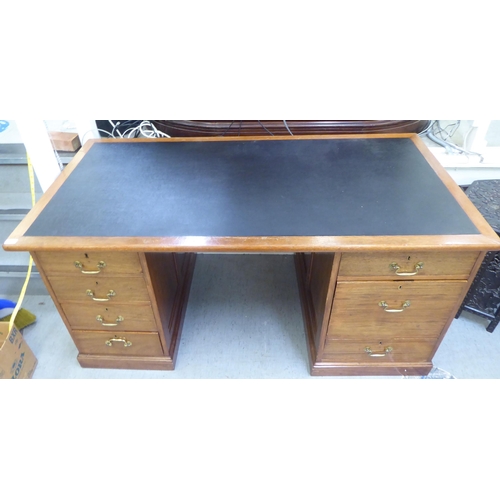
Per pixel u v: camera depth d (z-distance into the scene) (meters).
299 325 1.63
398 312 1.22
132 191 1.22
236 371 1.45
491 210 1.40
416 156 1.38
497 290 1.46
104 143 1.49
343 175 1.28
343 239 1.01
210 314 1.68
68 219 1.11
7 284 1.77
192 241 1.02
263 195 1.19
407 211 1.11
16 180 1.80
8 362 1.32
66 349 1.54
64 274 1.16
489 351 1.51
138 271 1.15
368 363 1.39
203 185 1.24
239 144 1.47
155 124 1.75
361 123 1.64
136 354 1.42
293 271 1.91
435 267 1.10
